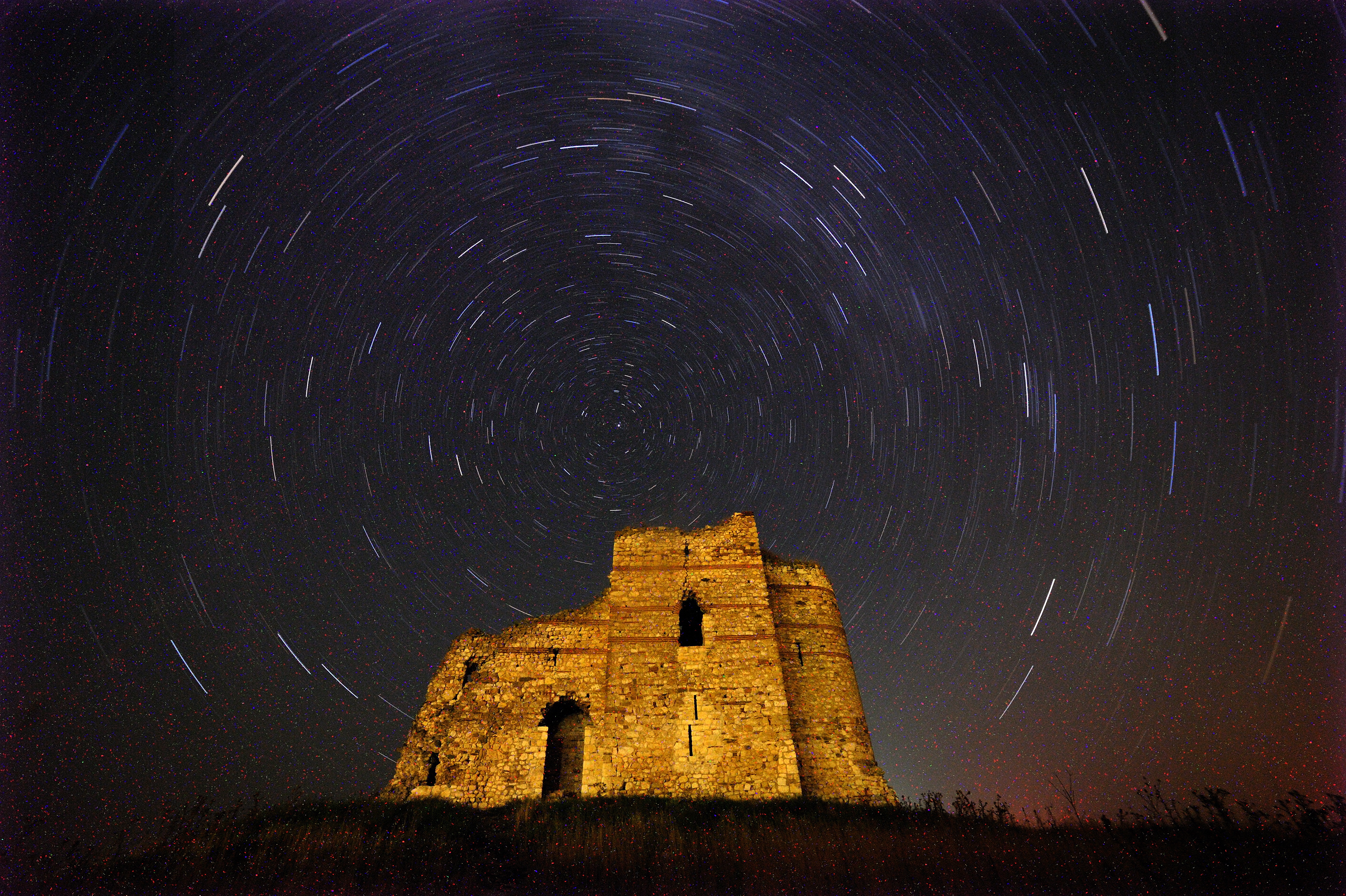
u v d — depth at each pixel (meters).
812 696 23.03
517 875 14.07
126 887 13.57
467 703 23.44
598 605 25.28
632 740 21.41
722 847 15.36
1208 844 13.70
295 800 19.06
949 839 15.52
